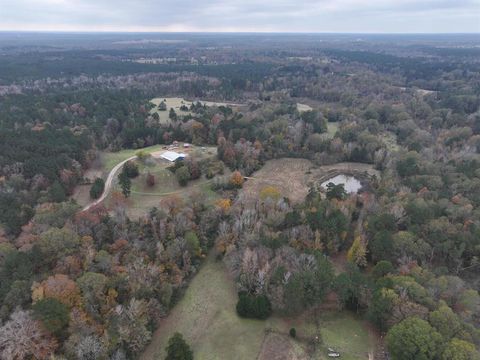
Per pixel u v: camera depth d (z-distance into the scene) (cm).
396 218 10531
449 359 6106
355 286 8025
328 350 7256
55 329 6694
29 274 7931
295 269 8506
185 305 8588
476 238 9425
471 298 7606
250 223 10569
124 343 7019
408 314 7062
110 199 12375
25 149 14562
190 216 10788
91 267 8406
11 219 10362
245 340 7562
